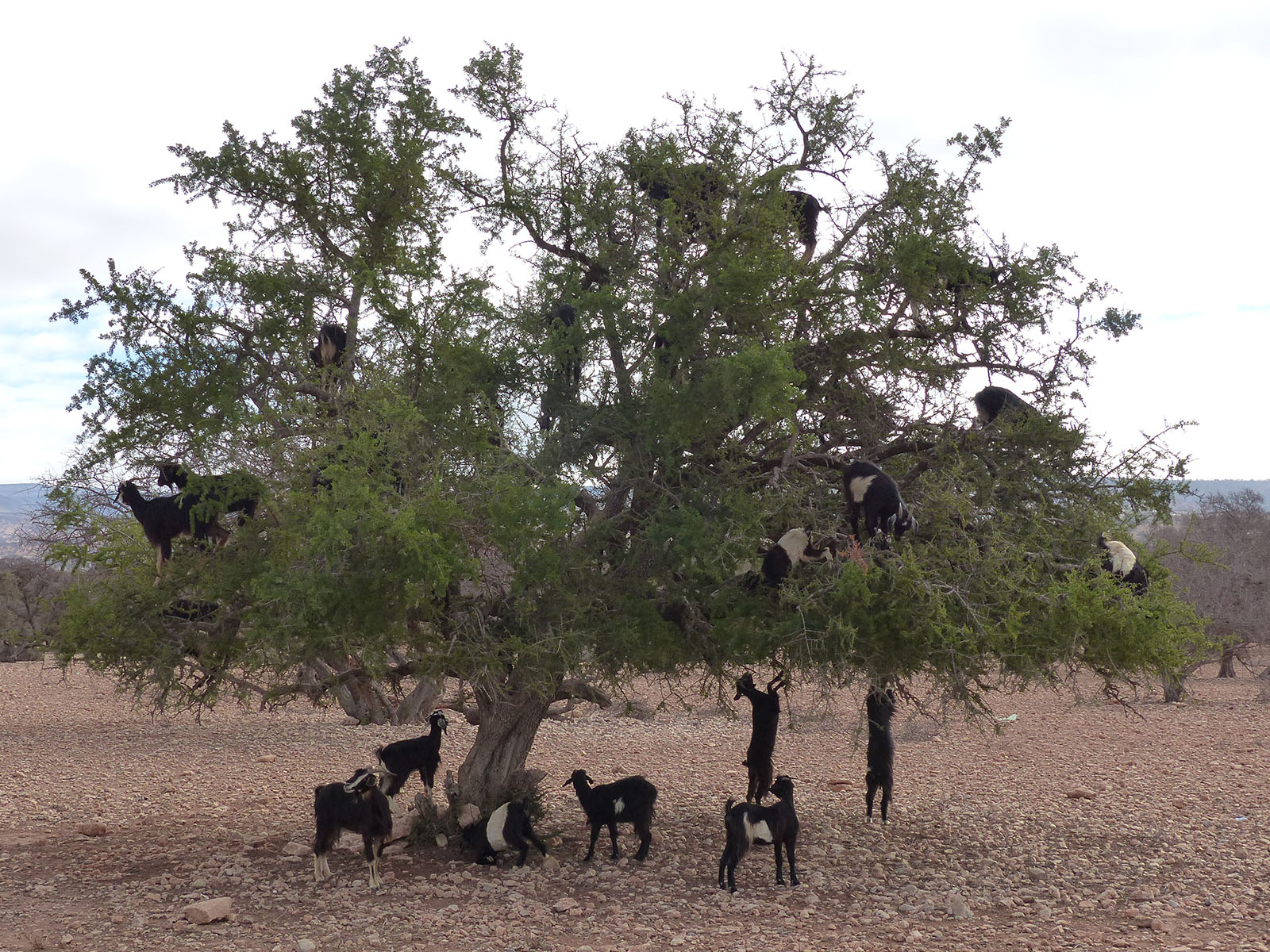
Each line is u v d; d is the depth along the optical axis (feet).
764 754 44.50
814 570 33.50
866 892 36.88
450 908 33.81
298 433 35.65
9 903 35.14
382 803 36.86
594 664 35.83
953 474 33.22
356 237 39.60
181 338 35.58
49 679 134.10
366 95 39.78
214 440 34.68
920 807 55.72
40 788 62.34
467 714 56.24
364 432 33.17
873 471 31.04
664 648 35.78
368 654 32.94
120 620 36.60
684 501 35.78
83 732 88.79
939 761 74.54
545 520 31.81
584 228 41.24
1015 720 96.58
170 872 39.75
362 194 38.78
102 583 37.65
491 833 39.29
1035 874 39.45
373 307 36.96
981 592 32.50
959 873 39.88
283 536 33.50
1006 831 48.67
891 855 42.83
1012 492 36.01
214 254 36.63
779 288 35.78
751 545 33.55
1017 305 37.24
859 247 40.04
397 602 32.22
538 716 44.42
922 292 36.88
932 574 32.35
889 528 30.68
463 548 31.94
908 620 32.65
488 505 32.19
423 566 30.50
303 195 38.70
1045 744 82.53
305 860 41.32
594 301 35.70
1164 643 34.06
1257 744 79.92
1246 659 137.90
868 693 44.39
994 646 33.32
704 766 71.15
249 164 38.29
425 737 43.32
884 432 39.06
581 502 38.60
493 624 36.32
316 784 64.44
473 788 43.62
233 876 38.70
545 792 50.08
